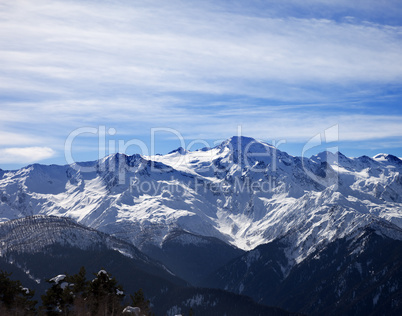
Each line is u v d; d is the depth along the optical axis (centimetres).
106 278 13538
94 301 12781
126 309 12388
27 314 13425
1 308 13212
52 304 13162
